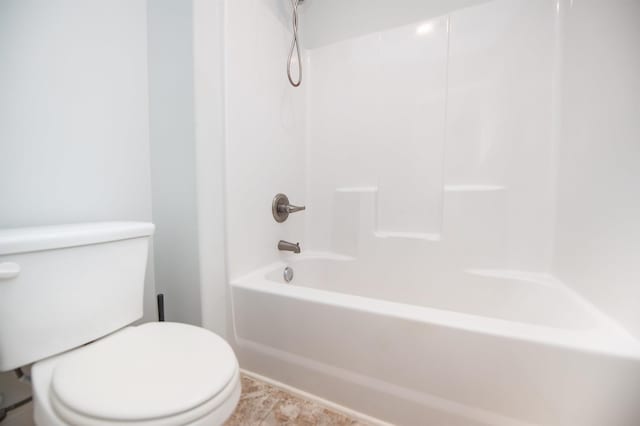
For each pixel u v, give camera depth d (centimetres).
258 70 126
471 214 129
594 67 89
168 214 109
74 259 68
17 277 60
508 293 117
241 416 88
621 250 70
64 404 47
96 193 98
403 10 143
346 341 86
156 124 110
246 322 107
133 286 82
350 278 153
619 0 77
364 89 152
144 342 67
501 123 124
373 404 84
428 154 139
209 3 102
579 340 63
